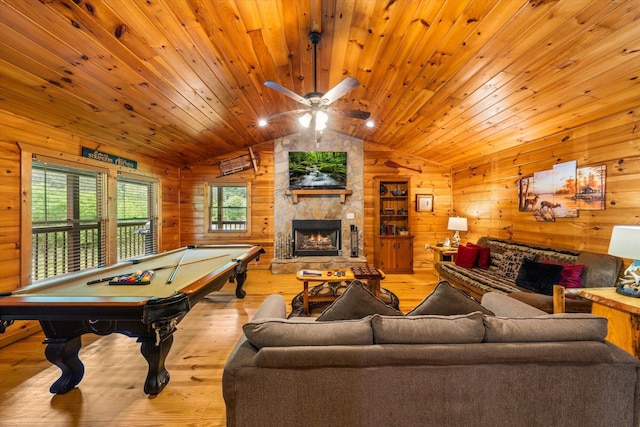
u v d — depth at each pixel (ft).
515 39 6.88
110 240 12.75
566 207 10.71
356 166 19.21
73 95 8.68
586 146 9.93
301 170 19.02
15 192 8.93
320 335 4.50
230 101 11.88
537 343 4.40
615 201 8.91
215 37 7.69
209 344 8.80
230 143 17.47
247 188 19.21
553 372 4.28
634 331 6.12
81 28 6.27
